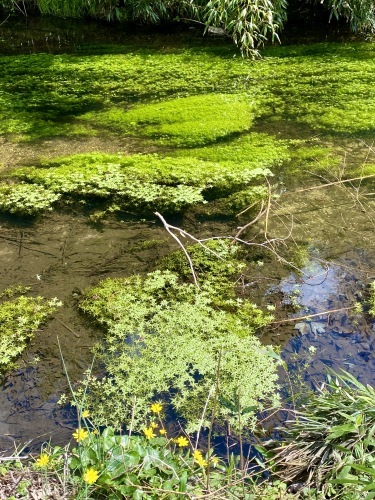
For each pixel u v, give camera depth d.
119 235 3.77
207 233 3.76
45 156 4.62
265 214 3.88
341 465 2.07
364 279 3.34
